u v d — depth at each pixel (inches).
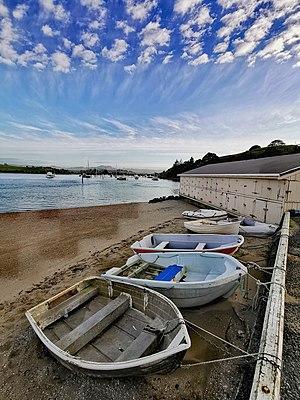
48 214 767.1
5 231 530.9
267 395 85.9
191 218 582.9
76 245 421.7
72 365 118.1
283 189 431.5
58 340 149.7
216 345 157.8
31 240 456.4
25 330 179.9
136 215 758.5
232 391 119.6
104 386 124.8
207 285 177.2
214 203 751.7
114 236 487.2
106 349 142.1
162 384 126.1
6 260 346.0
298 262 257.0
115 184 2942.9
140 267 246.7
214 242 323.0
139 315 174.4
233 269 205.0
